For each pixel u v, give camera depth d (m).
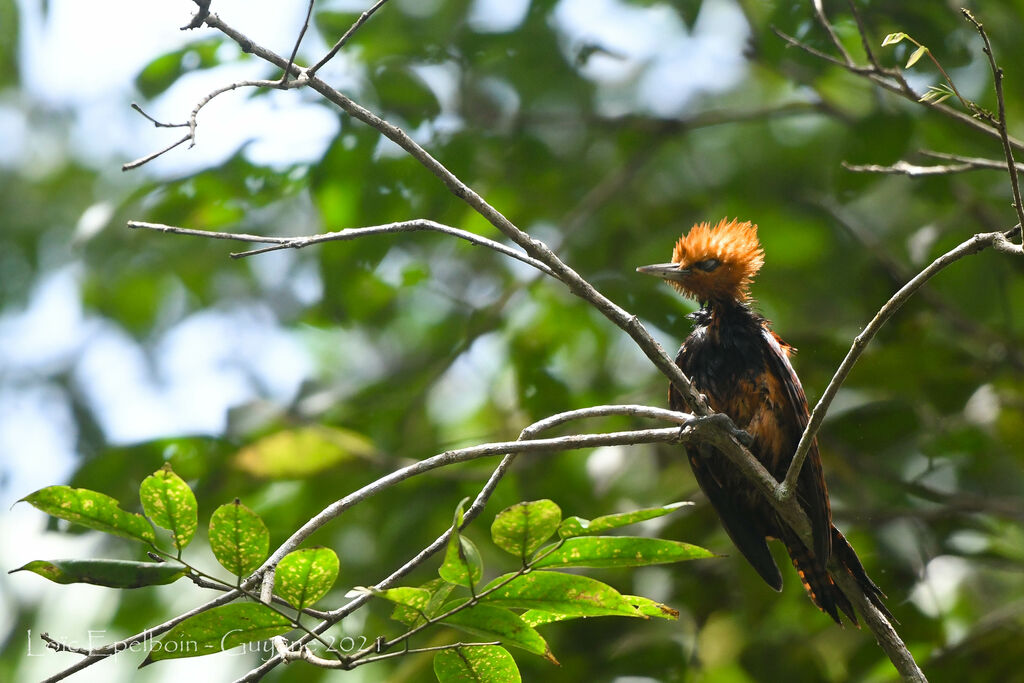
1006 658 10.53
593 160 15.26
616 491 12.84
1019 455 11.30
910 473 11.88
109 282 16.09
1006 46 11.96
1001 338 12.27
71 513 5.05
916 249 12.46
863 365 11.33
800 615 11.81
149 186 12.23
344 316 13.25
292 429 11.70
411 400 12.95
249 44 5.95
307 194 16.23
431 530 11.80
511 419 13.28
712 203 14.89
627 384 13.98
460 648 5.71
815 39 11.30
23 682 12.02
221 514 4.94
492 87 14.09
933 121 11.70
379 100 12.16
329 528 11.98
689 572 11.69
